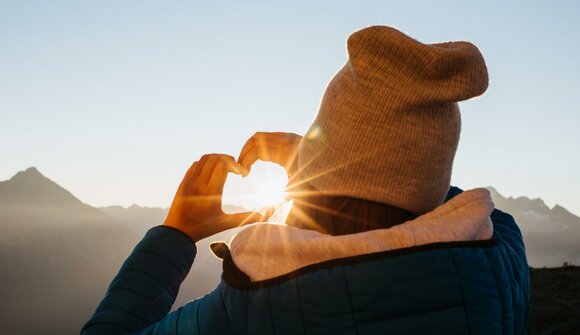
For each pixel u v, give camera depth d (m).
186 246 1.53
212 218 1.57
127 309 1.43
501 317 1.33
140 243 1.54
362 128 1.36
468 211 1.42
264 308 1.32
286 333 1.30
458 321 1.28
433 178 1.40
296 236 1.36
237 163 1.63
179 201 1.56
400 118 1.33
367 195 1.38
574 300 18.34
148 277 1.48
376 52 1.31
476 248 1.36
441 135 1.37
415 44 1.27
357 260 1.30
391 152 1.35
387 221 1.42
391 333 1.27
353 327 1.28
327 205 1.44
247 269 1.37
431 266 1.30
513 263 1.46
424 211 1.46
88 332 1.42
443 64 1.27
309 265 1.32
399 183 1.38
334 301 1.29
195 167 1.61
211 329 1.37
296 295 1.30
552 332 15.16
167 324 1.41
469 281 1.31
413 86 1.30
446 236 1.34
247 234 1.41
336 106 1.41
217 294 1.41
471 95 1.30
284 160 1.70
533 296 19.39
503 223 1.72
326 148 1.42
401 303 1.28
